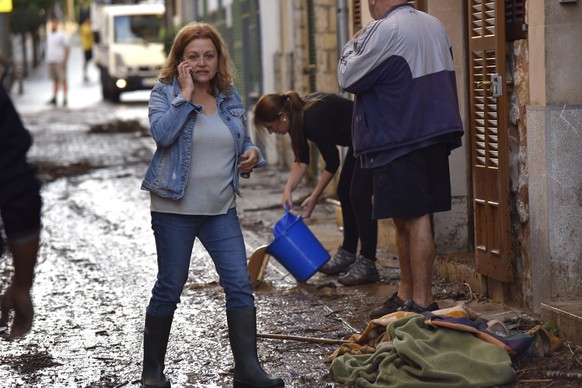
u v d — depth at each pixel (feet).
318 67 101.76
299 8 108.68
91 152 150.61
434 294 57.82
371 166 49.78
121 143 163.53
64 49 254.68
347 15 86.02
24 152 27.37
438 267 62.18
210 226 42.75
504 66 52.01
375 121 49.19
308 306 57.21
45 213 96.99
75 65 396.16
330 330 51.88
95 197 106.73
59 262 73.56
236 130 42.47
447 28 63.36
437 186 49.85
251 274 61.93
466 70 63.67
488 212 54.03
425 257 49.52
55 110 240.12
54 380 45.52
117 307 59.26
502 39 51.96
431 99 48.88
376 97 49.26
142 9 258.57
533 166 49.80
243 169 42.88
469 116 63.87
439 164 49.78
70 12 622.95
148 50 257.34
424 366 40.73
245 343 42.73
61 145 161.99
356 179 60.95
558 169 48.47
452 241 64.08
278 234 61.52
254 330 42.93
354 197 61.21
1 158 27.12
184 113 41.24
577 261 48.88
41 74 358.84
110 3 311.27
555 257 48.85
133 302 60.39
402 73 48.67
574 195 48.57
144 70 256.93
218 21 169.17
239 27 146.30
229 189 42.63
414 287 49.96
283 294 60.29
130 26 258.57
